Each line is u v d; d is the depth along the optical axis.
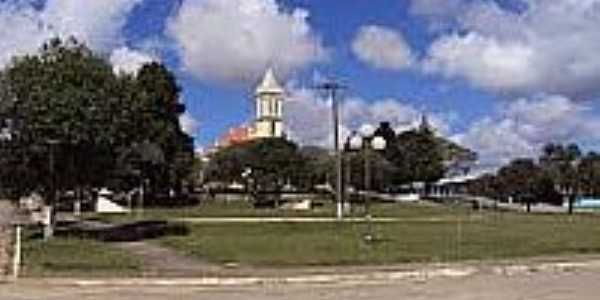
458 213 105.75
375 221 78.38
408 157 172.50
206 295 27.62
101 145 53.16
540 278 34.19
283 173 164.88
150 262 39.38
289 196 144.62
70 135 51.53
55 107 51.25
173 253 44.31
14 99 51.72
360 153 128.50
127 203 112.06
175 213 96.69
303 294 27.88
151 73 115.81
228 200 145.88
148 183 116.69
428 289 29.55
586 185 164.25
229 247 47.53
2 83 51.88
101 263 38.09
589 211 133.25
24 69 51.97
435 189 177.38
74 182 55.25
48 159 53.78
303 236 57.25
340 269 36.22
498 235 59.44
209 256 42.25
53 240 51.47
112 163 55.44
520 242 52.50
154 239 54.22
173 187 126.69
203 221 75.31
